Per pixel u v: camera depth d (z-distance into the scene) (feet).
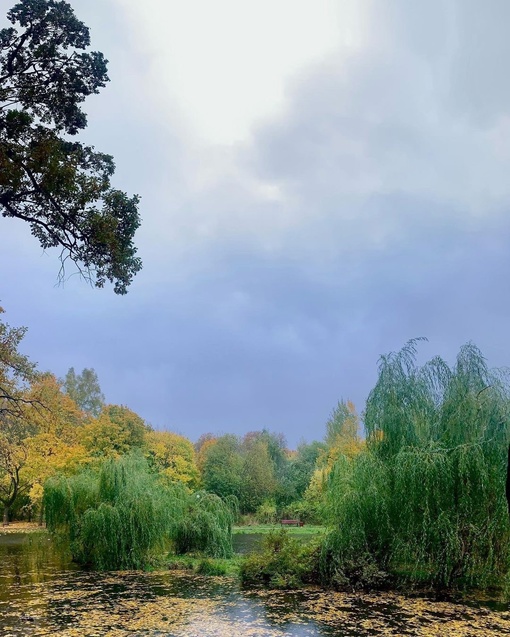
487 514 40.65
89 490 62.23
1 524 136.77
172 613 34.63
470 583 41.37
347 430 125.49
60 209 38.81
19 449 102.63
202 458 180.45
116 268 40.32
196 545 65.51
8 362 75.31
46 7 37.22
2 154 33.37
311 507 139.33
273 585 44.42
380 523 43.60
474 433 42.65
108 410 140.67
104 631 30.25
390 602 37.63
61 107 40.09
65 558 64.95
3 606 36.91
